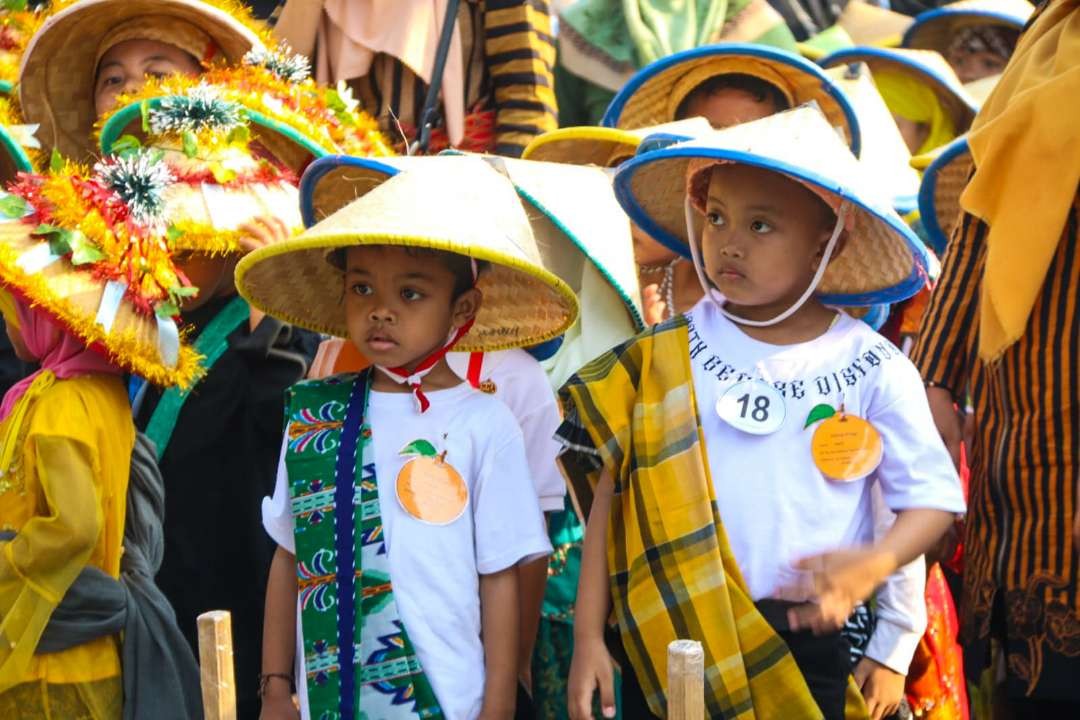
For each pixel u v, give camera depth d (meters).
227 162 5.59
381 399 4.40
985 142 4.59
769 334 4.23
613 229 5.45
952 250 4.93
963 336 4.86
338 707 4.16
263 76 6.07
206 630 3.59
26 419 4.75
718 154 4.03
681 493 4.07
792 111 4.26
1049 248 4.44
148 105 5.70
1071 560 4.45
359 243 4.09
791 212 4.13
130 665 4.82
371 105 7.27
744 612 3.97
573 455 4.38
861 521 4.09
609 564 4.19
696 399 4.16
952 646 5.34
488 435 4.36
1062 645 4.45
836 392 4.11
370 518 4.25
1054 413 4.48
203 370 5.04
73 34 6.31
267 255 4.20
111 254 4.73
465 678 4.22
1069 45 4.53
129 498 5.02
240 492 5.55
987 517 4.68
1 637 4.59
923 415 4.12
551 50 7.61
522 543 4.31
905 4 9.61
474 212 4.21
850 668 4.10
